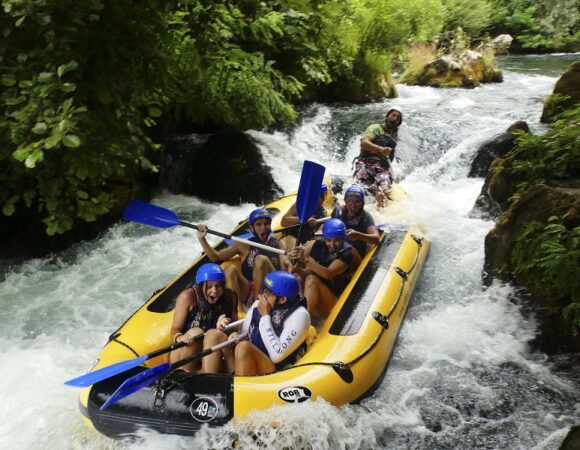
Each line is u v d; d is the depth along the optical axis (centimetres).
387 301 416
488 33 1981
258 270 420
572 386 381
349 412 336
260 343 348
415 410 362
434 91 1168
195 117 748
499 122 863
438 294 490
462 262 526
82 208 518
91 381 311
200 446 301
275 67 915
